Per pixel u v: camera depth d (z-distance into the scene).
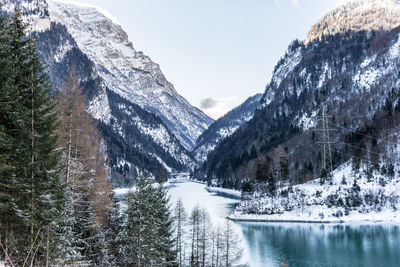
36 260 23.61
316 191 107.62
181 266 54.91
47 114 25.11
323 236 82.38
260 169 124.38
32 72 23.67
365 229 87.19
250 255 68.00
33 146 23.06
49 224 23.64
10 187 20.88
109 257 38.53
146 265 35.81
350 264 61.78
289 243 76.88
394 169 111.25
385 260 63.41
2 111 20.70
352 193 103.06
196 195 170.38
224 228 81.81
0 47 20.56
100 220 38.12
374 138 136.38
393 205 97.69
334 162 143.62
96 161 45.50
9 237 21.28
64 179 30.03
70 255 27.55
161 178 54.03
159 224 38.53
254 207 107.69
